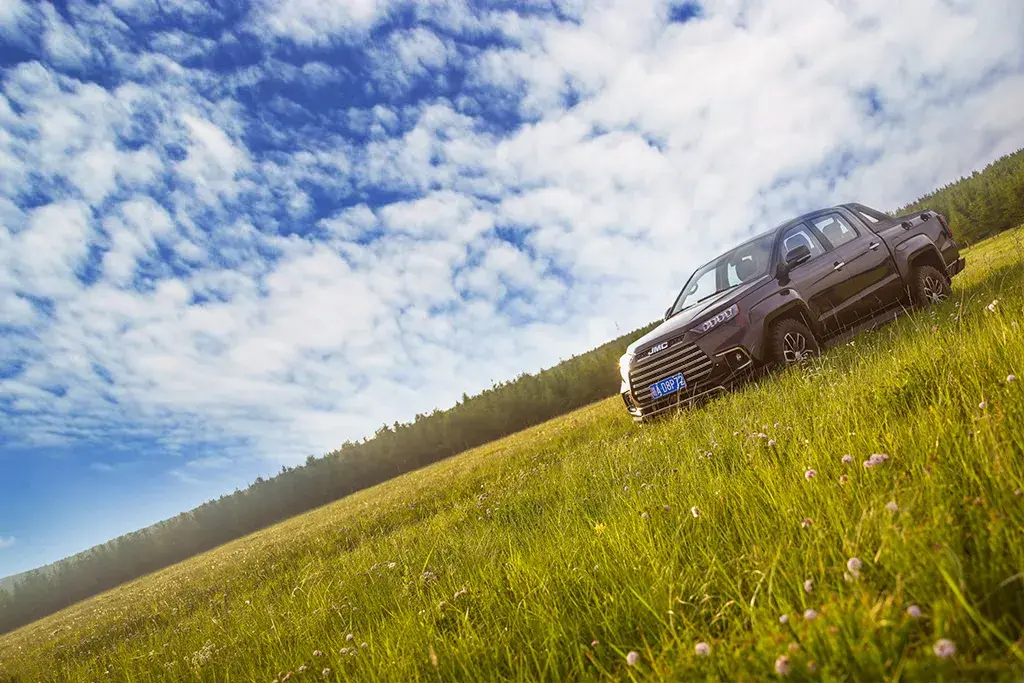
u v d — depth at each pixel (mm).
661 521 2965
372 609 3793
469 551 4352
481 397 97375
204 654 4281
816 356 6535
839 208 8133
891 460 2352
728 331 6660
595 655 2105
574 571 2795
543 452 11383
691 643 1785
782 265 6953
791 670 1361
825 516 2137
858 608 1450
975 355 3191
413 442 95125
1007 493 1703
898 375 3619
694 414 6281
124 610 14266
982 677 1137
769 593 1733
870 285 7500
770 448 3475
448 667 2412
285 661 3463
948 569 1440
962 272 10070
